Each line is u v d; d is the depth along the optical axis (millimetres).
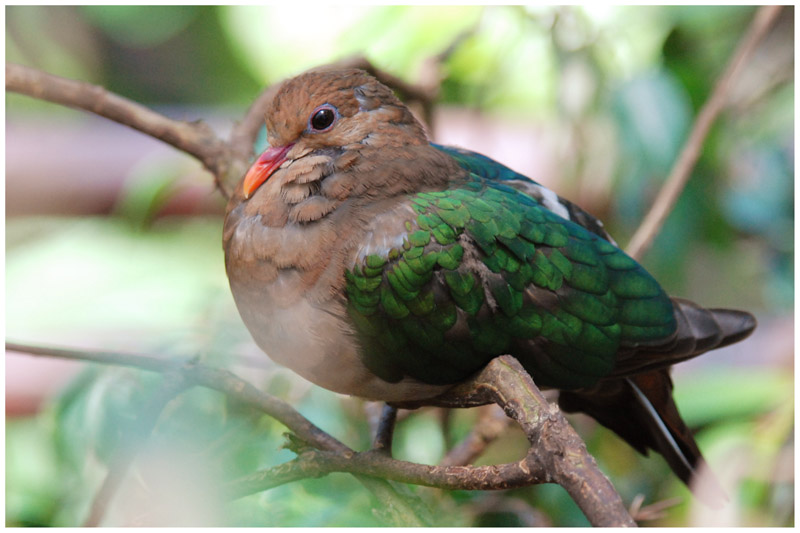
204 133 2857
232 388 2770
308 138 2785
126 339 2912
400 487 2760
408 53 2971
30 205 3441
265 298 2768
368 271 2758
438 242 2760
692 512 2881
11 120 3662
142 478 2771
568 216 2816
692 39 2977
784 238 2988
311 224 2766
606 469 2904
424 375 2770
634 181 2938
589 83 2934
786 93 2998
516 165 3049
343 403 2879
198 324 2879
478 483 2695
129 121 2850
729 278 3037
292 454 2820
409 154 2783
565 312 2773
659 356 2785
